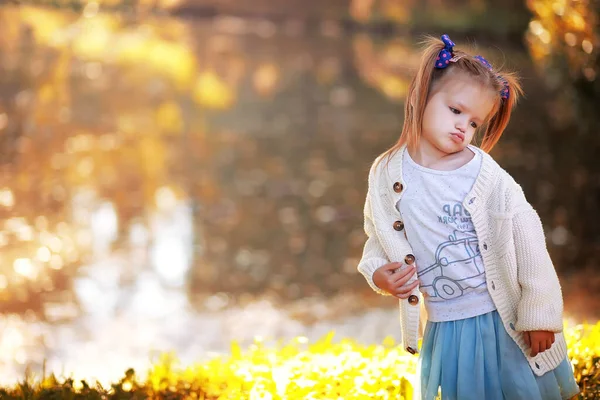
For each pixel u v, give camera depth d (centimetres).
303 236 1476
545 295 410
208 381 568
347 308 1105
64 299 1124
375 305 1116
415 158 427
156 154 2066
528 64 3067
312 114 2688
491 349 416
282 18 4494
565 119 2253
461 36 3847
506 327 417
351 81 3203
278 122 2559
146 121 2411
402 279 418
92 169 1872
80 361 920
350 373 539
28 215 1507
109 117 2403
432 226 418
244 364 590
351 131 2464
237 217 1582
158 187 1777
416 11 4175
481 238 415
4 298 1112
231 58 3462
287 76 3238
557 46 859
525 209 416
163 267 1279
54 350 949
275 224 1548
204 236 1455
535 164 1975
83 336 995
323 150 2223
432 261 421
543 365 422
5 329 1005
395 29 4219
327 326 1030
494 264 417
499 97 430
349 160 2120
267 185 1847
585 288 1120
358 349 622
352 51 3747
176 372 598
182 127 2389
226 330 1027
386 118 2667
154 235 1446
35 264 1258
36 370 886
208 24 4231
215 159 2069
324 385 526
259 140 2311
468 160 421
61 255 1309
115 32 3691
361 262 441
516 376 414
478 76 416
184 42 3697
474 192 415
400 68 3409
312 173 1967
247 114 2638
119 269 1259
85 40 3425
